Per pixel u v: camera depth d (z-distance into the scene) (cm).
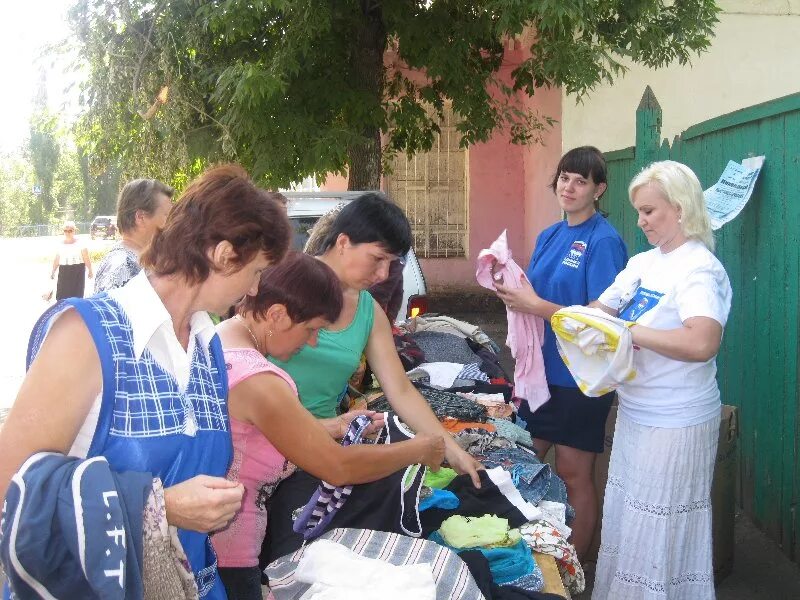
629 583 311
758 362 455
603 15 723
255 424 207
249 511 225
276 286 214
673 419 298
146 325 151
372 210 260
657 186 300
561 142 1002
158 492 145
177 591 150
